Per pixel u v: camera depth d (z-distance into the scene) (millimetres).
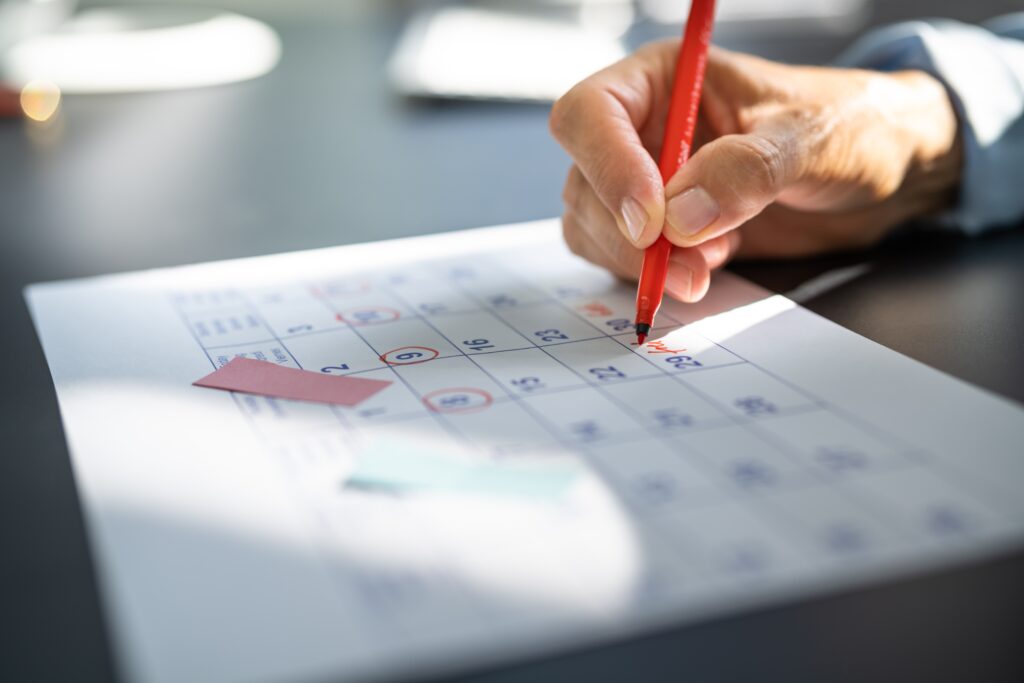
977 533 322
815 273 582
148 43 1162
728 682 268
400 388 438
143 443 393
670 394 425
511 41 1258
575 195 568
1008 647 280
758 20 1404
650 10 1505
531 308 538
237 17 1370
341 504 345
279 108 1073
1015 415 399
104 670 287
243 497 351
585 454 375
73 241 683
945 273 576
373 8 1732
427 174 838
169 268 618
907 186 621
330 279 591
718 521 330
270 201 768
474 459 374
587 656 276
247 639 282
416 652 276
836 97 582
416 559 313
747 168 487
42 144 954
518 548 318
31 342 516
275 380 447
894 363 450
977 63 652
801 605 294
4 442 418
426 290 569
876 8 1443
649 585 299
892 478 354
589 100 529
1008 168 642
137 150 924
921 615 291
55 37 1177
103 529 334
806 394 421
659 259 489
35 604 316
